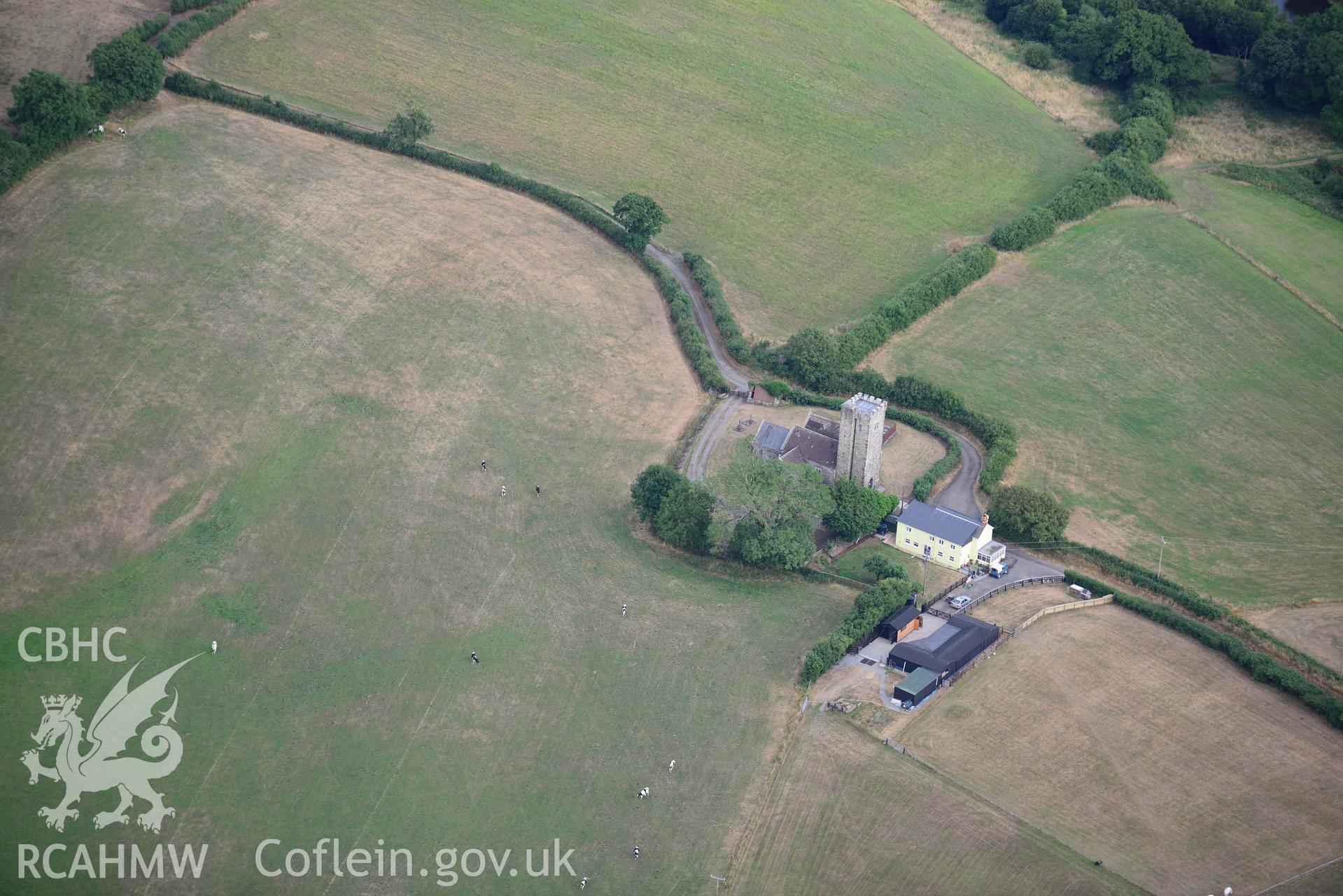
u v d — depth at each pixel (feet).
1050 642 623.36
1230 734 570.46
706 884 507.30
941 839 520.01
